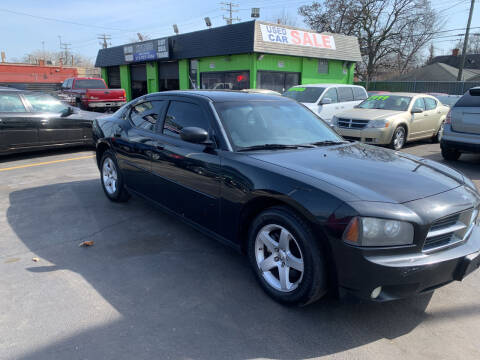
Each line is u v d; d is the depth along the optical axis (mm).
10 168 7441
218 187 3201
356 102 12852
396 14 37094
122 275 3262
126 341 2418
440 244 2553
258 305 2844
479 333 2572
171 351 2334
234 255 3682
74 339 2426
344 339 2486
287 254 2738
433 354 2355
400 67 43094
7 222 4484
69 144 8867
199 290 3041
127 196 5121
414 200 2512
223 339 2459
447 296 3041
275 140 3506
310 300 2619
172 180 3793
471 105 7551
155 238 4062
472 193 2871
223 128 3361
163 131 4031
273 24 17969
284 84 20047
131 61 24953
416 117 10000
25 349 2322
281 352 2352
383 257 2344
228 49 18281
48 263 3463
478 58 49031
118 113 5203
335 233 2375
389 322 2678
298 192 2568
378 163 3143
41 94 8672
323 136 3885
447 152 8344
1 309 2738
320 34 20531
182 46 20969
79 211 4895
